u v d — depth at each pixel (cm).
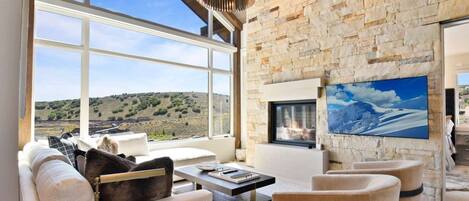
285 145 481
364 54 390
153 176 166
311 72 452
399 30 357
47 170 166
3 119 47
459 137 515
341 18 417
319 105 439
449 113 552
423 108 332
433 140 325
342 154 409
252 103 546
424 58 335
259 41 538
